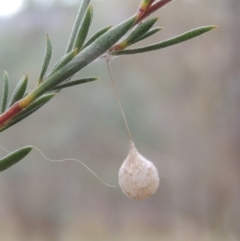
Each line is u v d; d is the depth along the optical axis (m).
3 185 0.81
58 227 0.83
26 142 0.77
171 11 0.67
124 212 0.86
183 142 0.75
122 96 0.79
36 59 0.71
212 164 0.68
